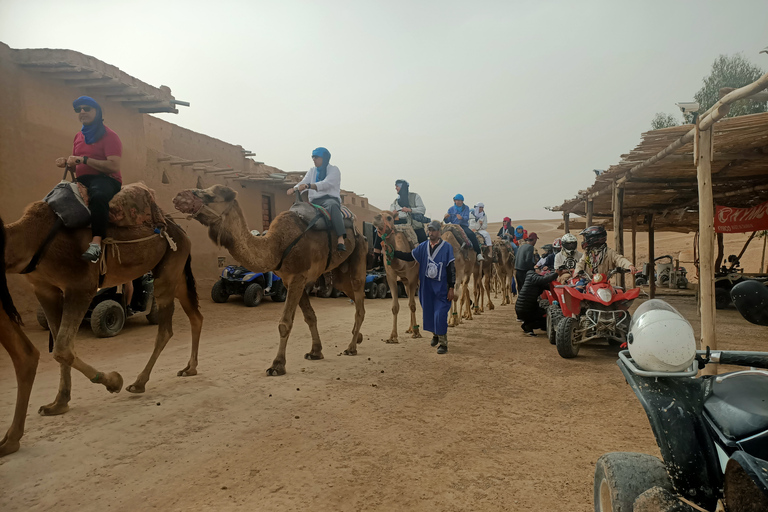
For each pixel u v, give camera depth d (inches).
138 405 211.2
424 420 191.9
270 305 645.3
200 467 150.4
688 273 1103.6
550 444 166.9
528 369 275.9
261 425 186.7
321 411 203.0
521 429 181.6
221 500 130.1
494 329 435.5
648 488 89.0
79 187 198.2
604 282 306.2
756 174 435.5
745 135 280.4
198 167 676.7
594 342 362.3
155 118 655.8
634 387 90.6
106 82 481.7
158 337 238.5
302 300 305.7
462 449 163.3
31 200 442.6
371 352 331.3
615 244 449.1
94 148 211.8
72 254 191.5
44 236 184.4
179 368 283.9
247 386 242.2
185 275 261.6
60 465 151.9
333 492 134.0
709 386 92.5
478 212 670.5
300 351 335.9
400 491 134.5
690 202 595.2
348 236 326.0
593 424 185.9
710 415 86.2
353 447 165.3
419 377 259.4
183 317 523.5
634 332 90.6
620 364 99.4
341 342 374.0
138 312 455.8
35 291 204.2
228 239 250.4
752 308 102.3
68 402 208.1
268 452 161.3
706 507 84.0
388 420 191.9
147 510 125.4
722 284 593.3
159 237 232.5
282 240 276.5
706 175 237.3
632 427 182.1
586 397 221.1
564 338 297.7
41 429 182.4
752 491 70.4
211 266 695.1
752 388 86.4
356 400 218.2
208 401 216.7
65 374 200.7
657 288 918.4
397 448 164.4
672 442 83.7
